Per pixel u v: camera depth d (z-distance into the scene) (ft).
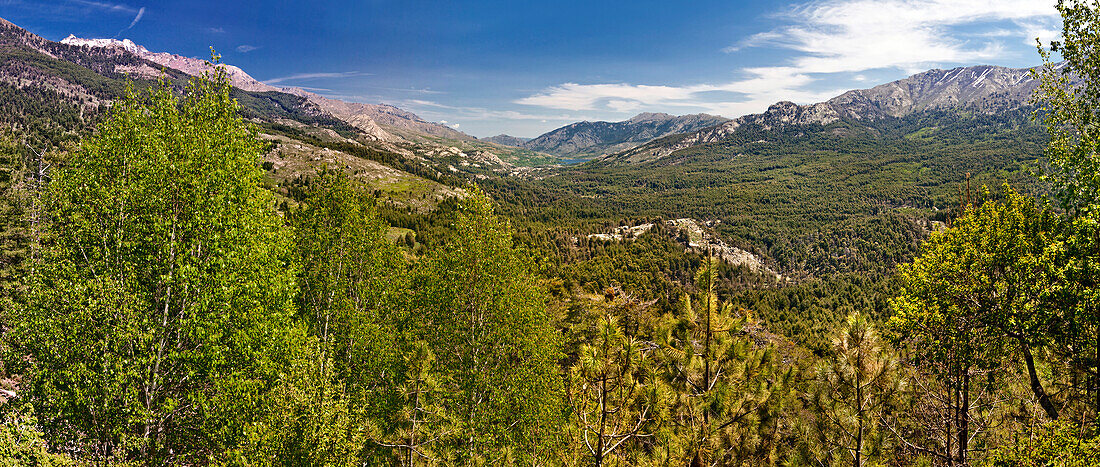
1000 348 64.28
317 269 89.56
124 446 57.00
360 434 63.36
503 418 78.89
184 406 61.72
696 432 44.27
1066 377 61.72
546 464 63.98
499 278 81.92
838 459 42.91
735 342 56.49
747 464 48.62
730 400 48.26
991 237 67.77
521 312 81.61
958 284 69.46
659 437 45.55
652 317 67.41
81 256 62.54
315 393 59.72
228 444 60.18
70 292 56.24
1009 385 63.62
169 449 61.87
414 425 67.92
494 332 80.59
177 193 63.62
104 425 58.08
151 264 61.72
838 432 42.96
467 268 81.56
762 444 50.29
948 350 61.46
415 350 79.66
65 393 55.88
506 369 81.10
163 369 62.34
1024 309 60.64
